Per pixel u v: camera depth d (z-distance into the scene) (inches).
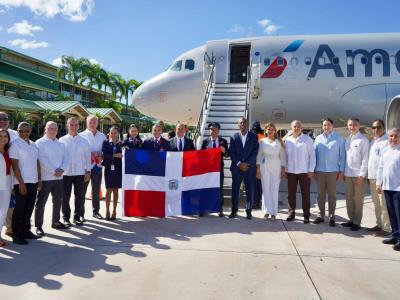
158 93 500.1
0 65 1456.7
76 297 126.2
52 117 1029.2
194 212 257.0
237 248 182.4
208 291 131.6
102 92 2055.9
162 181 254.7
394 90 429.7
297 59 456.1
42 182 206.2
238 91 444.1
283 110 472.4
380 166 200.7
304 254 173.9
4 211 181.5
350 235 211.2
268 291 132.0
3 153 180.9
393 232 193.0
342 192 390.6
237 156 251.6
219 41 491.5
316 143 243.6
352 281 141.9
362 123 462.9
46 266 155.7
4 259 164.6
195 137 397.4
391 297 128.3
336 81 446.3
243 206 295.3
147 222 238.8
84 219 240.7
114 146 249.0
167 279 142.2
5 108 913.5
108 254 171.8
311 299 125.9
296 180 245.3
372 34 463.2
